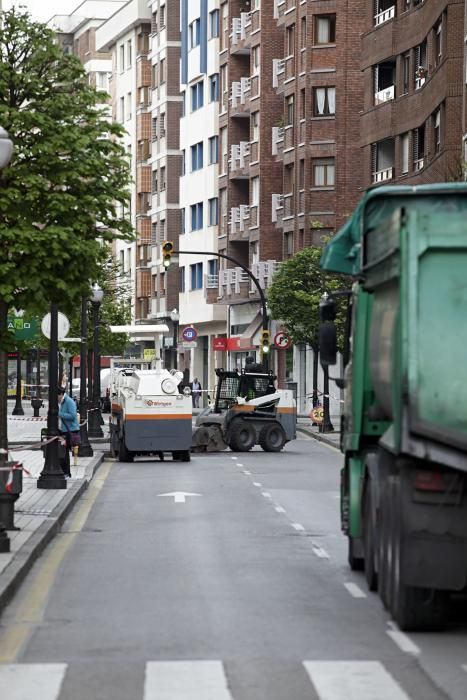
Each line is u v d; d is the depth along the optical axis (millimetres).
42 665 13969
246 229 106125
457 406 15383
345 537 26609
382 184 76875
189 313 121438
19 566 20422
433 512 15664
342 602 18375
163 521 29891
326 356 21328
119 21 142375
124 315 105125
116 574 21281
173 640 15477
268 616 17188
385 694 12523
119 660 14250
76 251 29359
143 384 51938
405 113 74188
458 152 62906
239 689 12750
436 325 15406
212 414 59000
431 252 15484
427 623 15922
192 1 119688
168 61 129500
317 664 13992
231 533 27344
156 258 132750
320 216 93500
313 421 80312
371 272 17984
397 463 16219
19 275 29297
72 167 29750
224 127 111750
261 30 102812
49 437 36219
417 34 72500
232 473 45875
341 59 93062
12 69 30500
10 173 29484
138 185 136375
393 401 15922
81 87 30969
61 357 103750
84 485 38344
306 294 76562
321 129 93625
